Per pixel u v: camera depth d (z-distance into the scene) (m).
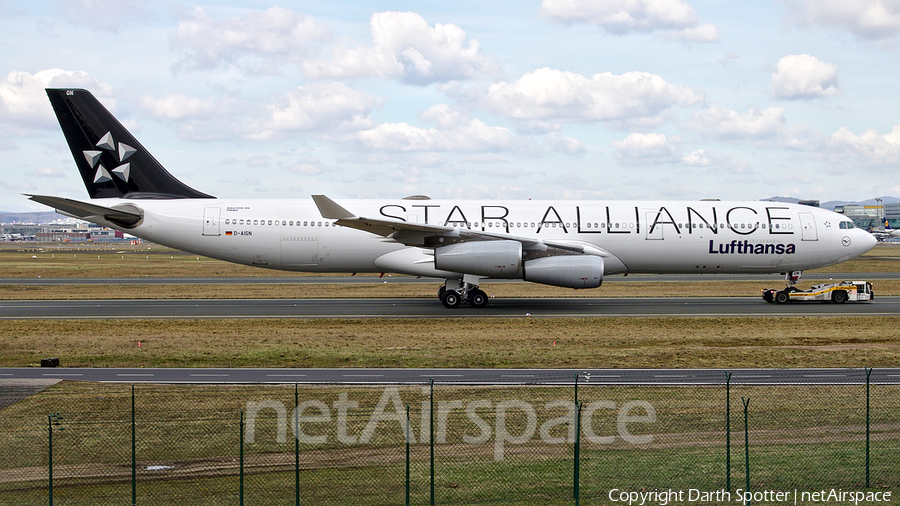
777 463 36.09
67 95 94.06
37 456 37.53
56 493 33.28
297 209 93.31
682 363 58.09
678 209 95.88
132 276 157.62
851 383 50.91
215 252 93.19
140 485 34.16
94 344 66.06
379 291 118.56
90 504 32.12
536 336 71.06
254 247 92.62
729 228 94.81
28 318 83.81
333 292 116.62
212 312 89.75
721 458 36.81
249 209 93.06
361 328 76.19
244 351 62.78
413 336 70.88
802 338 70.50
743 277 146.38
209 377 53.28
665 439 39.47
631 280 138.12
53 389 49.59
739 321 81.50
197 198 96.62
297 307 95.06
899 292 116.50
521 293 113.25
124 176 95.38
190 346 65.12
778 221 95.62
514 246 87.38
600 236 93.94
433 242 89.25
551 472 35.16
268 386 50.09
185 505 31.97
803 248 95.38
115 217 91.06
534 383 50.91
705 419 42.72
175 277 154.38
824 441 39.19
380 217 93.12
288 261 93.44
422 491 33.06
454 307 93.69
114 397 47.47
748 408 44.88
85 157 95.06
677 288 122.19
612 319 82.62
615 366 56.88
